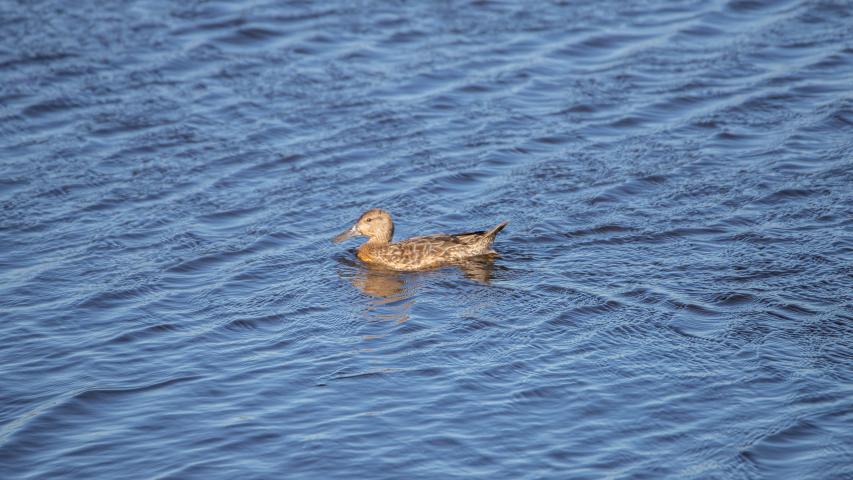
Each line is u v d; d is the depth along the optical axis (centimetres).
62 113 3528
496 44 3997
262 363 2206
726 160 3158
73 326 2380
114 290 2531
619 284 2467
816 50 3850
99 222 2903
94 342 2309
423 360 2186
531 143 3325
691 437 1911
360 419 2000
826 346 2156
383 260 2658
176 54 3916
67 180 3133
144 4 4300
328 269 2639
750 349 2159
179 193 3062
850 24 4041
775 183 2983
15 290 2539
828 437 1884
